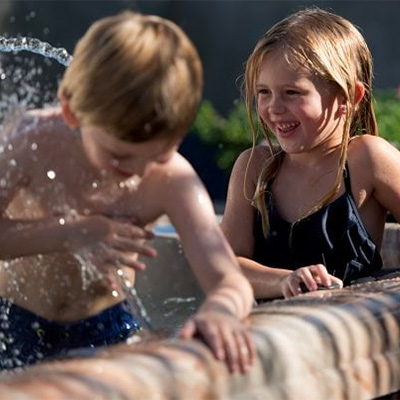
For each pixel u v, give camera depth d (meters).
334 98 4.98
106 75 3.24
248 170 5.20
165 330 3.28
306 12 5.20
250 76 5.12
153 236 3.63
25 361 4.06
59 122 3.76
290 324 3.23
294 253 4.98
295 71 4.89
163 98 3.22
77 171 3.72
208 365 2.87
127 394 2.60
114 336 4.07
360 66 5.18
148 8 23.44
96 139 3.35
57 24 22.20
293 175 5.08
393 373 3.55
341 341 3.31
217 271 3.49
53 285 3.99
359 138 5.11
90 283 3.97
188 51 3.35
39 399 2.44
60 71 12.91
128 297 3.92
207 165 15.77
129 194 3.73
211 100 23.55
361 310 3.51
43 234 3.61
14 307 4.07
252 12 23.70
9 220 3.70
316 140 4.95
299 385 3.12
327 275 4.43
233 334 3.03
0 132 3.90
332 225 4.94
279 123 4.95
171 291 6.13
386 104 13.03
